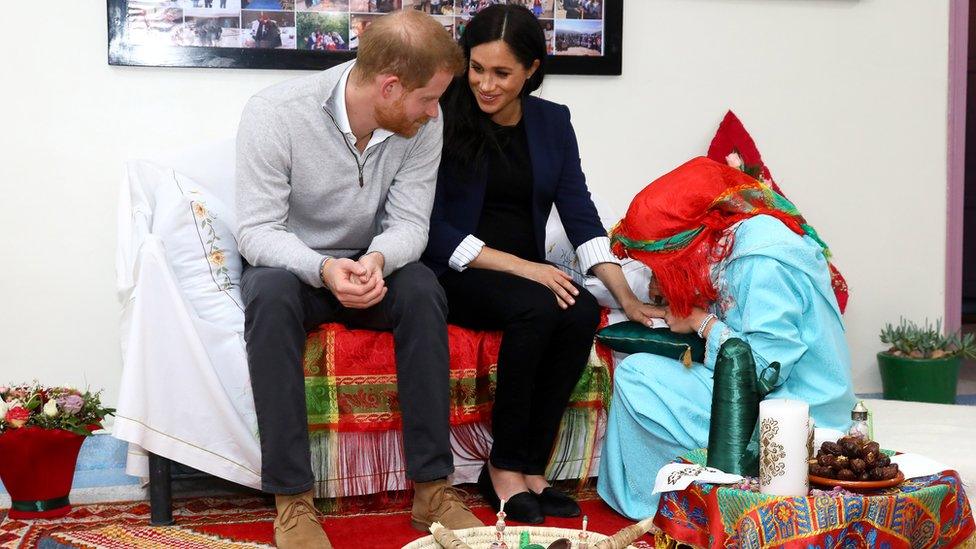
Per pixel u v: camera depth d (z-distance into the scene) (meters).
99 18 3.12
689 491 1.78
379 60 2.18
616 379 2.46
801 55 3.66
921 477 1.76
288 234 2.34
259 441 2.33
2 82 3.09
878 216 3.80
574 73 3.42
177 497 2.58
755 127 3.65
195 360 2.28
